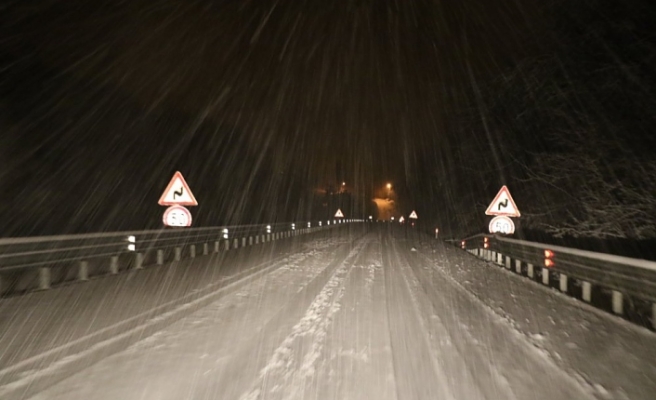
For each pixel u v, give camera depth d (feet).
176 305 38.04
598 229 70.49
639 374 22.97
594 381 22.00
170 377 21.88
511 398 19.95
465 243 107.45
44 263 48.73
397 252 93.81
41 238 53.06
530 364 24.36
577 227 75.25
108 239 65.21
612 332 30.78
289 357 24.99
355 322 33.17
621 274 36.94
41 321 31.48
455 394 20.27
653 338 29.37
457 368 23.59
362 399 19.58
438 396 20.02
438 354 25.85
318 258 79.97
